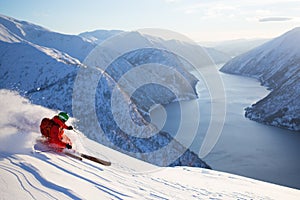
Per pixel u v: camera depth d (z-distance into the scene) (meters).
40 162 3.98
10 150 4.15
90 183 3.94
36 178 3.31
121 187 4.47
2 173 3.16
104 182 4.32
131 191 4.48
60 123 5.03
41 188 3.08
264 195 7.55
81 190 3.44
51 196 2.97
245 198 6.73
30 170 3.49
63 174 3.83
